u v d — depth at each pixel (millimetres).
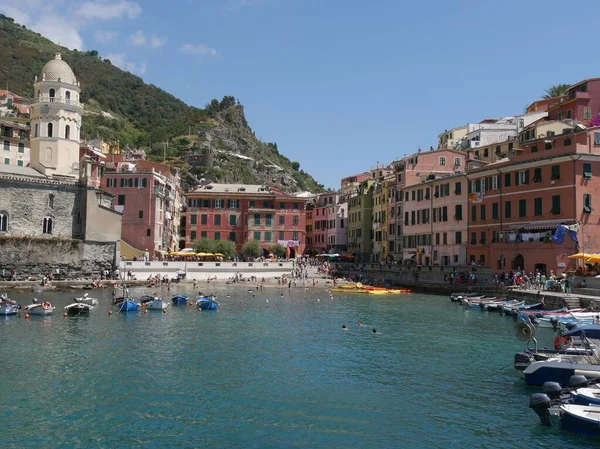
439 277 90125
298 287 97688
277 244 137250
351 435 24906
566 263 69875
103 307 63844
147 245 116125
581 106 97750
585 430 23953
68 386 31484
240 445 23672
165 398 29734
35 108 104688
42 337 45219
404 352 41812
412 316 61406
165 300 72062
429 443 24016
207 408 28281
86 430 25062
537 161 76312
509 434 24953
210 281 102750
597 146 72250
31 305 57156
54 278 88688
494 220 85875
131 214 116438
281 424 26188
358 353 41438
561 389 26688
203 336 47500
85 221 93500
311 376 34656
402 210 116750
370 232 138750
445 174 109312
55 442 23703
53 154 104312
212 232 139375
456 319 58969
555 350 34438
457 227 95625
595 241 70625
